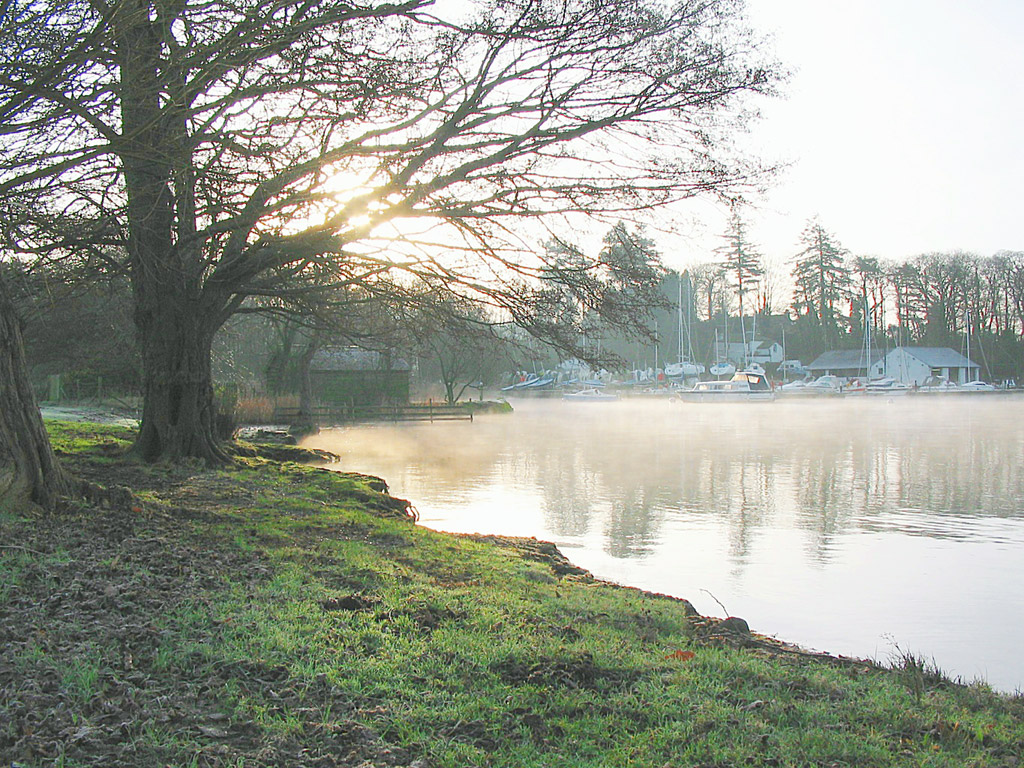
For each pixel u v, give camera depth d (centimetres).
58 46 937
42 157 998
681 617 832
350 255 1566
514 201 1391
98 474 1522
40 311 1716
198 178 1186
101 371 4381
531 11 1278
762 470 2900
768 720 527
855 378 10800
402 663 579
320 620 659
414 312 1812
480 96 1337
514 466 2953
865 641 998
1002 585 1280
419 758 445
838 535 1712
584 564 1414
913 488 2444
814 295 11619
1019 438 4284
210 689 514
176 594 692
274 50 1067
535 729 491
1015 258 10781
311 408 4809
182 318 1716
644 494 2280
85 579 705
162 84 1029
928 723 538
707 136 1408
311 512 1256
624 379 11606
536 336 1584
